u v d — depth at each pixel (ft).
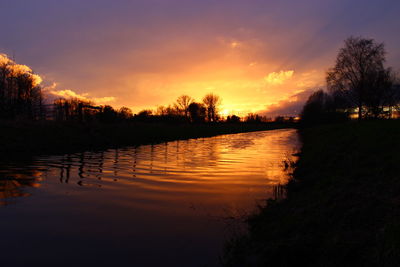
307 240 15.64
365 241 14.43
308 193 27.17
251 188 32.01
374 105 158.71
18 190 29.30
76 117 103.65
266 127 371.97
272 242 16.52
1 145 59.36
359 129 68.85
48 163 46.73
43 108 107.96
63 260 15.28
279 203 25.11
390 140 42.39
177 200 26.96
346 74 162.09
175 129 157.69
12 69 115.24
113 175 38.14
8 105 105.09
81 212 23.08
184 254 16.12
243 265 14.75
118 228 19.88
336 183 27.58
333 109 238.27
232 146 95.14
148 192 29.73
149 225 20.52
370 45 154.81
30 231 19.12
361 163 34.68
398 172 26.21
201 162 53.16
